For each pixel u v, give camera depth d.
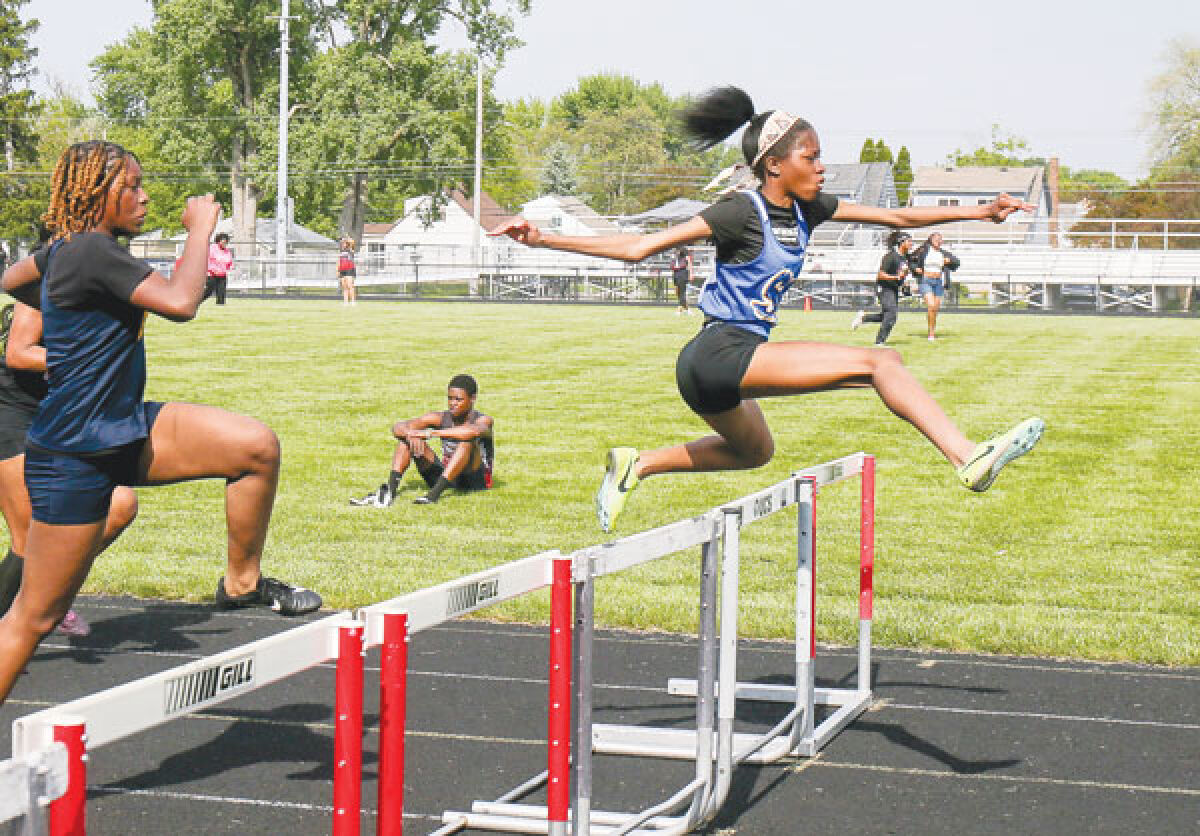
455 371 19.91
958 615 8.00
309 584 8.45
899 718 6.25
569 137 126.19
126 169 4.50
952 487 12.20
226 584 5.12
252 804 5.02
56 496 4.51
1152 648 7.32
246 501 4.95
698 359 4.86
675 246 4.70
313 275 57.56
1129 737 5.98
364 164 57.00
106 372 4.50
